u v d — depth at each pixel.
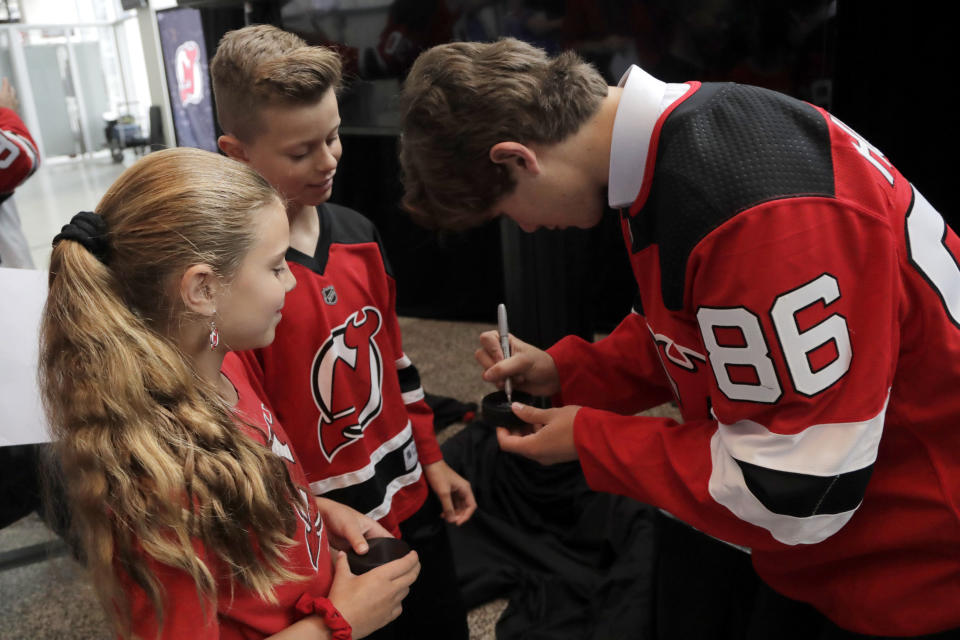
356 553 0.93
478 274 3.77
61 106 10.47
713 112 0.83
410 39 2.33
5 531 2.34
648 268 0.92
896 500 0.89
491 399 1.16
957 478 0.86
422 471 1.36
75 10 10.27
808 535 0.82
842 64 2.29
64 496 0.94
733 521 0.87
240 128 1.06
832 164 0.79
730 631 1.21
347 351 1.16
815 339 0.76
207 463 0.69
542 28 2.14
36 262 5.20
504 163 0.90
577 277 2.18
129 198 0.73
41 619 1.89
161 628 0.66
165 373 0.69
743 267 0.76
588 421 0.99
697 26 1.96
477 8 2.20
